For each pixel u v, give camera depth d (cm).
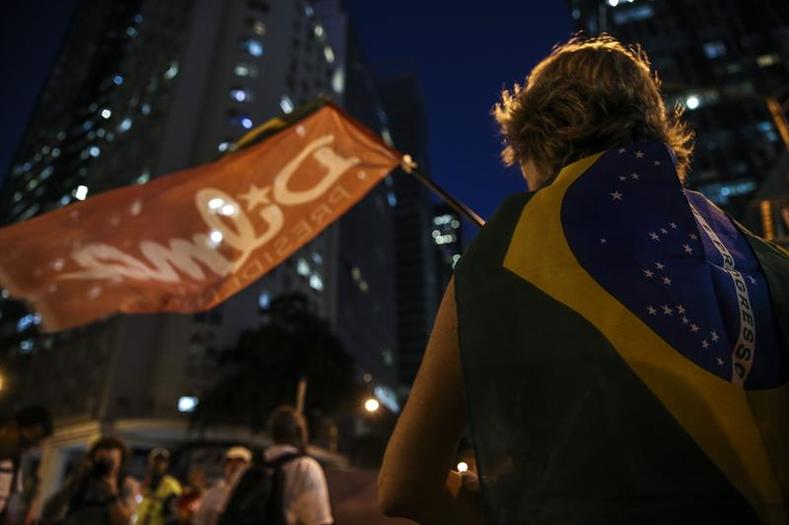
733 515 59
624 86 100
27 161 8250
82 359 4266
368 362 7325
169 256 345
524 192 86
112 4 8212
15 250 339
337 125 339
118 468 466
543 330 68
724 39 4481
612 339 66
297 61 6141
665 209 78
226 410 3394
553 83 105
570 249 74
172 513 845
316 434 3531
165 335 4012
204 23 5506
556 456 62
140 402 3809
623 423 62
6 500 393
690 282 72
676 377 65
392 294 9356
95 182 5762
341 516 363
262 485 364
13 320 5412
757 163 3969
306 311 3853
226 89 5228
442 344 79
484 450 64
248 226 344
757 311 77
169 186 345
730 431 64
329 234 6266
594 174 82
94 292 352
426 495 76
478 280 75
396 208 12731
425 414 77
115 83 6931
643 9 5022
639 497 58
